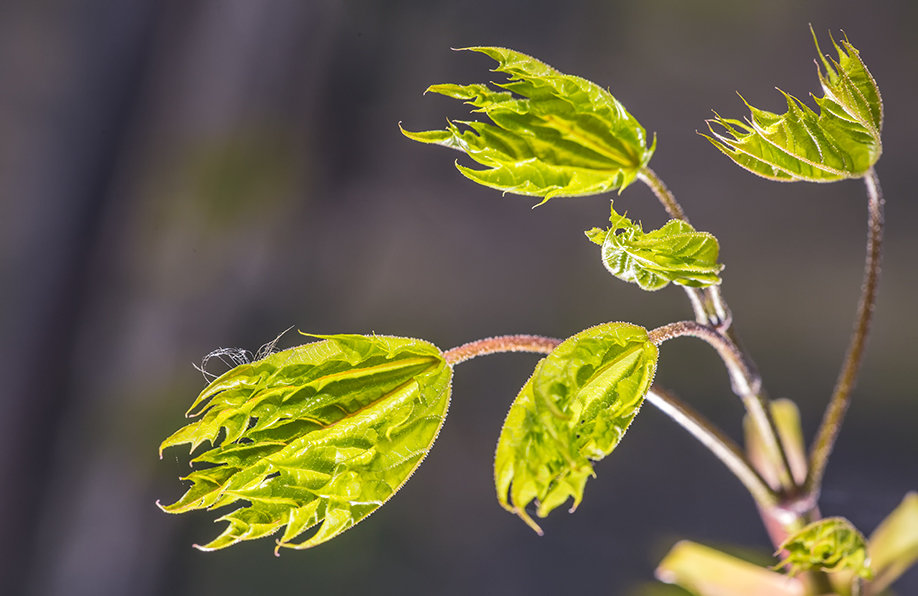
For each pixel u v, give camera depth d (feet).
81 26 2.83
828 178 1.53
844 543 1.51
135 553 3.24
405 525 4.40
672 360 4.95
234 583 3.77
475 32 4.82
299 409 1.48
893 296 5.14
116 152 2.85
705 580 1.68
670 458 4.46
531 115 1.52
